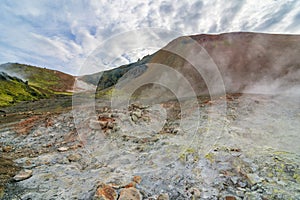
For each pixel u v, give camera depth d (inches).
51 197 141.9
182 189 145.6
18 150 257.8
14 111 796.0
